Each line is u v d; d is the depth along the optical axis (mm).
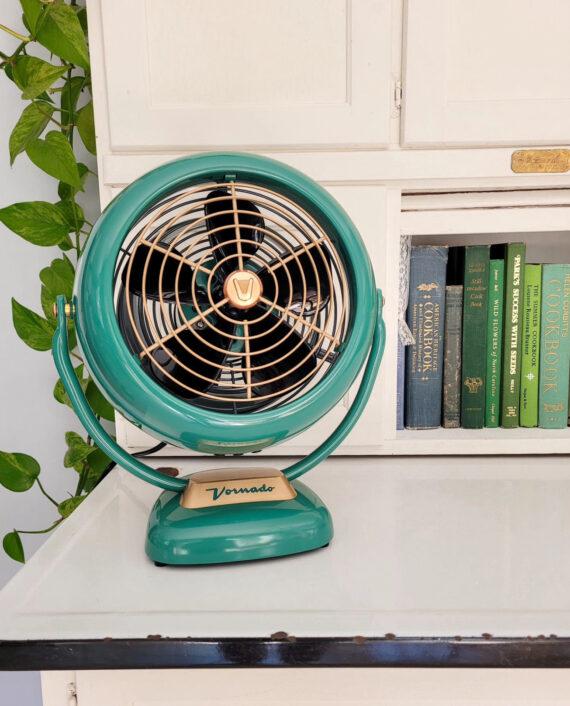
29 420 1240
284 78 879
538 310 1023
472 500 816
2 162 1166
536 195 948
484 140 891
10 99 1149
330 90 882
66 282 1092
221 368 626
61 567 641
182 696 553
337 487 870
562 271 1010
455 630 511
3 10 1119
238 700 555
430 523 744
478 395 1034
